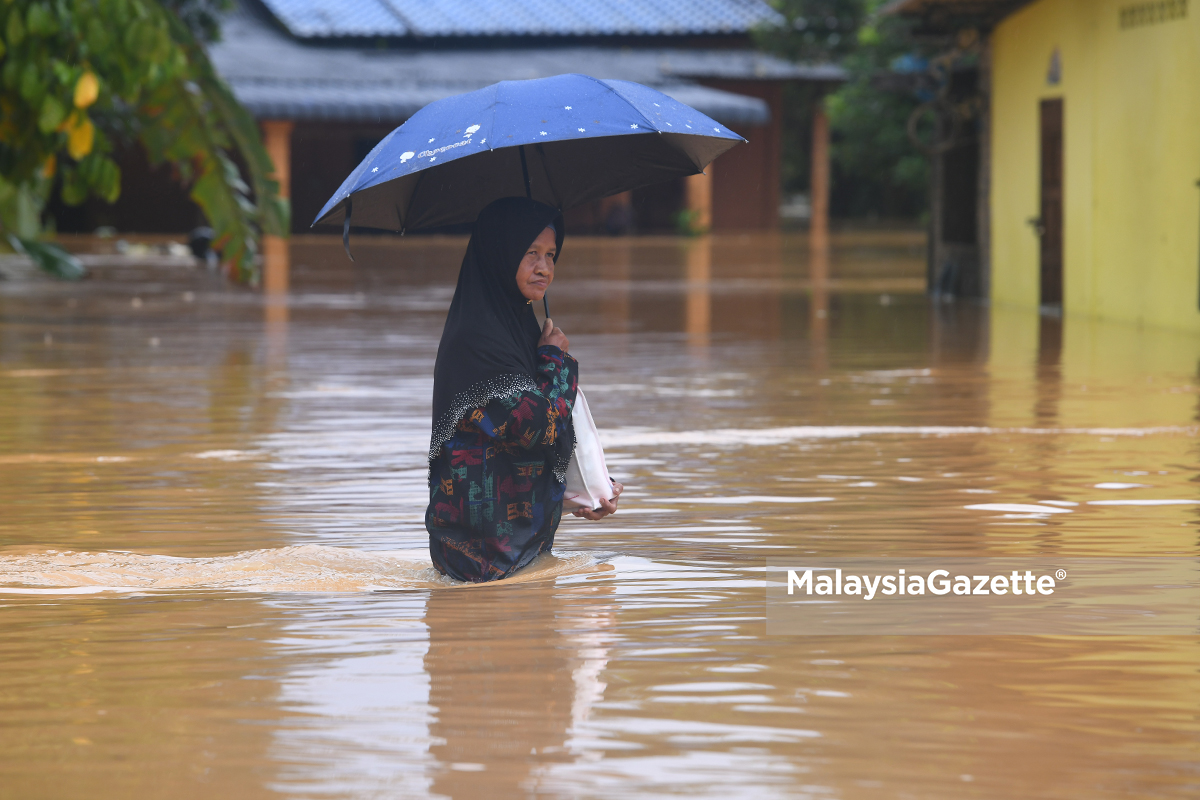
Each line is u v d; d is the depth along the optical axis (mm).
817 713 8367
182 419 22344
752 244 95750
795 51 98000
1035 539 13297
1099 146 39250
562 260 76375
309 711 8453
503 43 111625
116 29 29719
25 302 47094
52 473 17547
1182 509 14727
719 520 14391
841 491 15984
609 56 110875
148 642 10000
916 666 9273
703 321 41031
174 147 35406
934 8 45812
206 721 8289
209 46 92500
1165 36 35062
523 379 11570
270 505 15539
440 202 12859
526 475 11977
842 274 64750
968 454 18484
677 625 10336
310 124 100875
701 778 7383
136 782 7363
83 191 33250
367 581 11859
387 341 35344
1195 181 33812
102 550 13305
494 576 11844
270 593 11430
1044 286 43344
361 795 7188
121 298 49469
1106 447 18906
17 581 11898
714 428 21109
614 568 12242
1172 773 7445
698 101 103375
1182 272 34781
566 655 9570
